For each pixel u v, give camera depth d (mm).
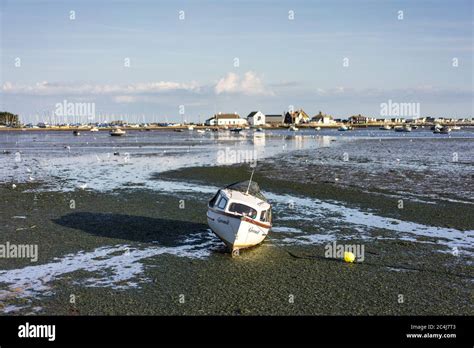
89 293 16016
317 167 49938
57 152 77500
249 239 20344
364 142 102312
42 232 23734
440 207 28797
